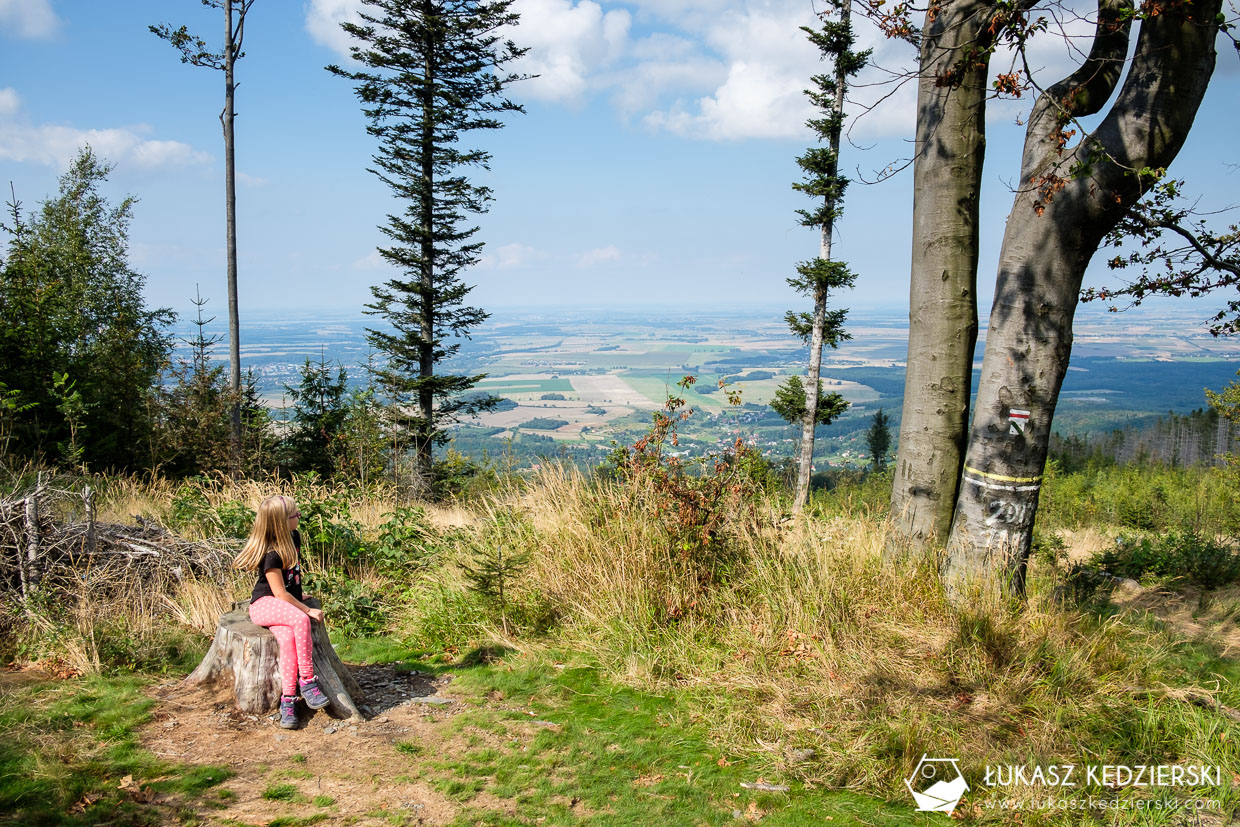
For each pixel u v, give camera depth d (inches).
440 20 730.2
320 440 594.2
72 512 232.5
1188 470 992.9
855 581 193.5
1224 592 243.8
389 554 259.9
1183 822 112.3
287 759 130.4
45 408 415.5
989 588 178.2
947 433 203.5
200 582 215.0
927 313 203.5
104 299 751.7
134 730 135.0
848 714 144.9
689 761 135.6
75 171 863.1
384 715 153.9
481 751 137.3
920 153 202.8
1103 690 150.1
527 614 207.2
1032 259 179.3
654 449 230.5
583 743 141.8
